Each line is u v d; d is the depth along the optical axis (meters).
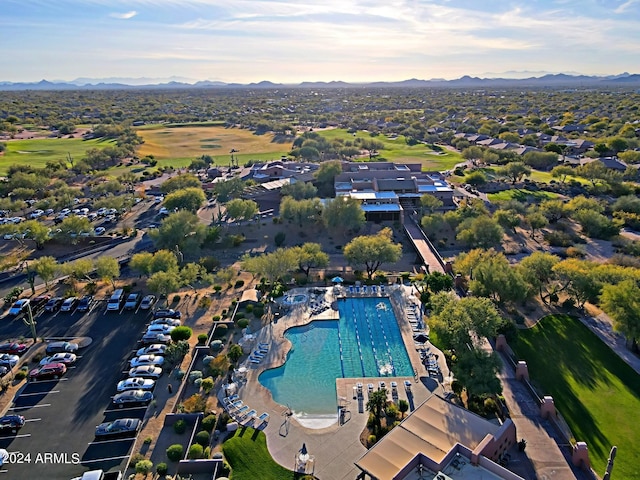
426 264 107.06
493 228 117.06
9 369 70.00
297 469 51.88
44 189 171.12
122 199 148.88
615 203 145.75
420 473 44.88
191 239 113.31
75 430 58.53
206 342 76.50
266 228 132.38
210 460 52.19
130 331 81.38
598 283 84.25
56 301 88.94
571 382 67.88
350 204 124.81
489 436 48.97
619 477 52.12
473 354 62.59
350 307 90.25
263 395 64.69
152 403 62.72
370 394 64.19
